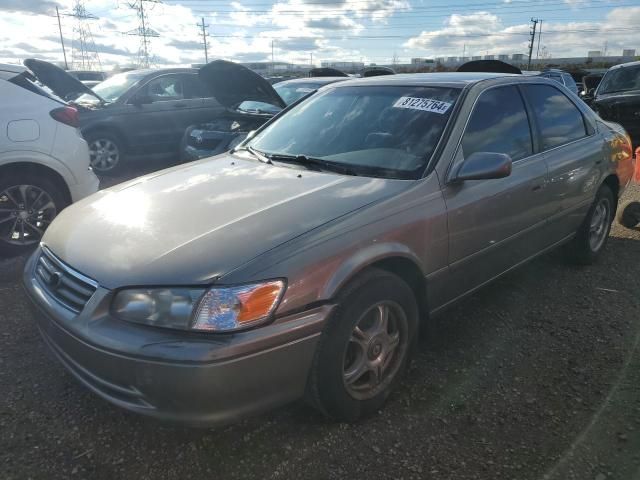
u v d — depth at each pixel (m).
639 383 2.96
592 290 4.21
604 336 3.49
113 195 3.08
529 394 2.88
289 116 3.97
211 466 2.35
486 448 2.47
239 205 2.67
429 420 2.67
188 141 7.44
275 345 2.19
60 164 4.93
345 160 3.20
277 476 2.30
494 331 3.57
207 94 9.50
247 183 3.00
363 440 2.52
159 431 2.57
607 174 4.52
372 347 2.63
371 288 2.51
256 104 7.36
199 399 2.09
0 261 4.73
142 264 2.26
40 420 2.62
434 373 3.08
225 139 6.89
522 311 3.85
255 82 6.70
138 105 8.67
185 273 2.17
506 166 2.86
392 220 2.65
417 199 2.80
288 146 3.57
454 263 3.05
